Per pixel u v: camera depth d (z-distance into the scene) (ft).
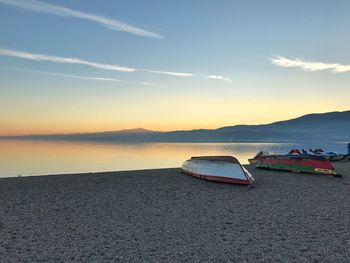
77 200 46.21
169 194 50.44
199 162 66.54
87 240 29.94
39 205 43.16
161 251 27.17
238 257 25.86
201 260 25.31
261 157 84.53
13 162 191.93
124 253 26.73
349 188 55.52
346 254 26.30
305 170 71.41
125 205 43.45
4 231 32.50
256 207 42.37
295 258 25.57
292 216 38.09
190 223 35.45
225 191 52.80
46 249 27.61
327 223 35.24
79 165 168.25
